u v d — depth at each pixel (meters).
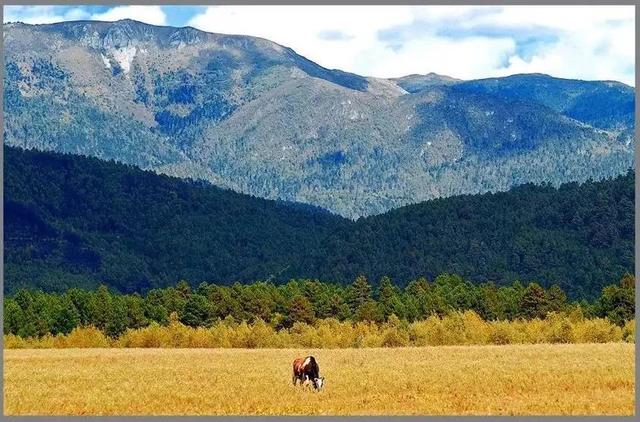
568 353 83.06
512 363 73.38
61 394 57.22
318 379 56.91
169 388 59.00
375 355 86.94
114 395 56.31
